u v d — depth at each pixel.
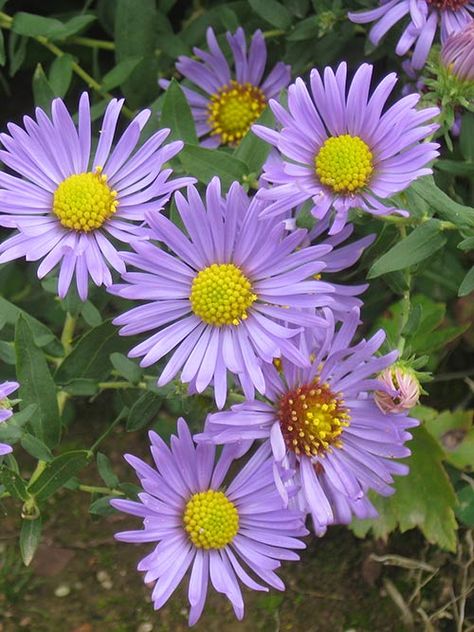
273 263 0.27
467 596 0.33
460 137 0.32
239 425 0.27
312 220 0.28
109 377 0.33
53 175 0.28
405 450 0.28
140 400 0.29
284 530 0.28
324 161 0.27
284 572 0.33
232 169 0.30
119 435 0.36
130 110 0.35
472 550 0.33
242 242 0.27
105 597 0.33
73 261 0.27
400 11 0.30
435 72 0.29
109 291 0.27
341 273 0.35
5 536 0.33
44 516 0.34
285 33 0.34
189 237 0.28
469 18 0.31
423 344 0.32
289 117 0.28
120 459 0.35
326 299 0.27
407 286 0.30
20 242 0.28
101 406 0.36
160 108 0.32
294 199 0.27
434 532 0.32
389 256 0.28
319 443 0.28
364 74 0.27
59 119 0.28
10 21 0.33
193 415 0.28
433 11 0.31
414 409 0.33
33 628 0.32
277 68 0.34
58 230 0.28
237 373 0.27
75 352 0.30
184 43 0.35
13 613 0.32
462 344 0.36
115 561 0.33
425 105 0.29
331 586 0.33
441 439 0.33
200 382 0.27
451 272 0.34
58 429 0.28
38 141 0.28
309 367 0.27
